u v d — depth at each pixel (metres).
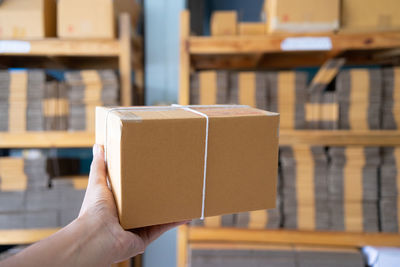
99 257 0.42
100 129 0.62
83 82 1.42
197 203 0.53
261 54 1.44
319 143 1.37
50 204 1.46
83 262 0.41
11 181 1.45
